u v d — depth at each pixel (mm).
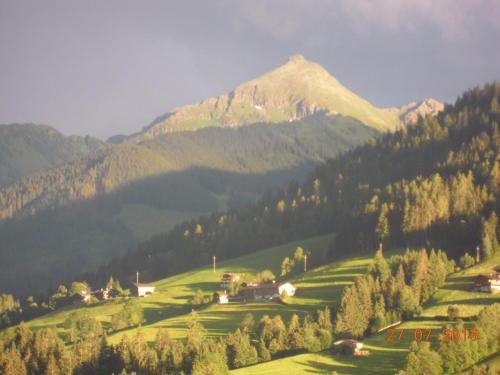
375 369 163375
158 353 181375
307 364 169250
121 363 184375
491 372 147000
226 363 173000
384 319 189500
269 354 177125
